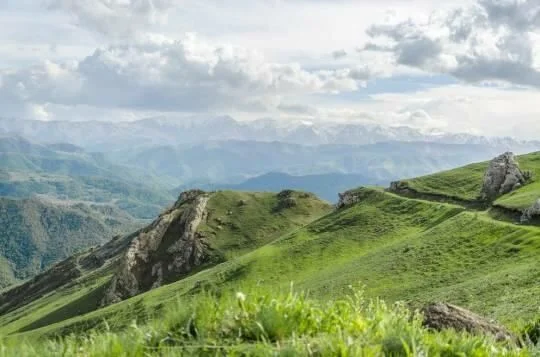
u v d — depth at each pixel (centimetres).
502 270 6303
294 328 629
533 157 12800
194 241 16625
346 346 547
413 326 636
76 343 616
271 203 19025
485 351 629
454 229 8850
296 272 10594
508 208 8906
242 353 559
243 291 696
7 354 572
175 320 649
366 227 11975
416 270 7656
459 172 13588
